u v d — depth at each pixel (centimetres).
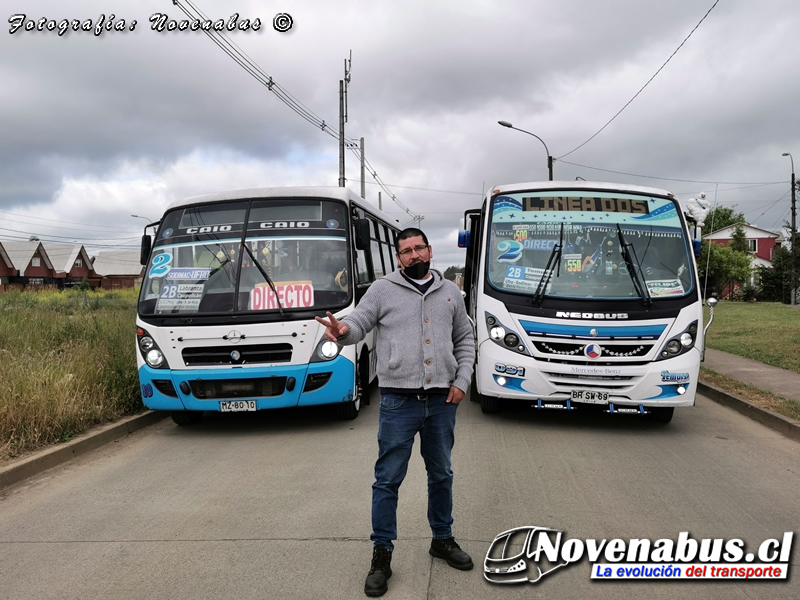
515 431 759
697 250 839
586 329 729
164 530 458
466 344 398
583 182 837
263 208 814
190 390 738
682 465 620
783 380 1092
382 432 379
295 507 498
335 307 755
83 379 821
